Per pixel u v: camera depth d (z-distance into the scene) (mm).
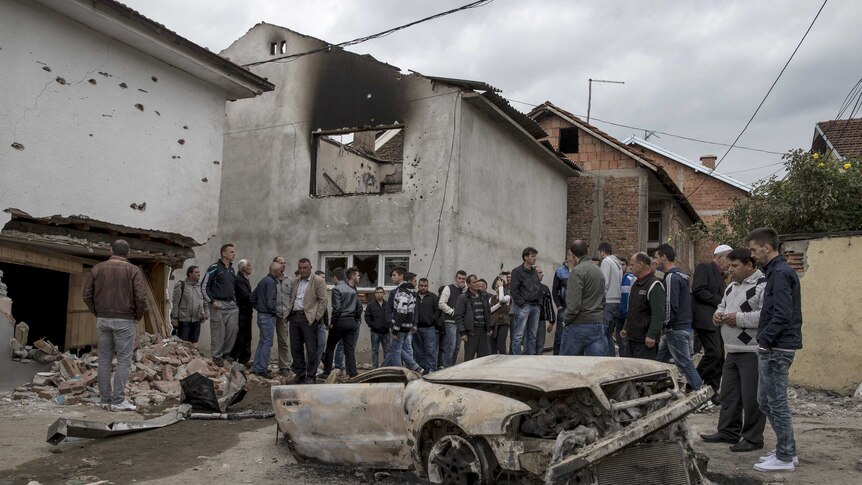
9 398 8672
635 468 4285
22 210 9227
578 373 4488
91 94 10227
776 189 13172
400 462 5258
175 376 10242
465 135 14789
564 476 3949
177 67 11750
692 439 4820
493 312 13023
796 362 10219
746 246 6328
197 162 12211
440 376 5102
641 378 4855
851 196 12039
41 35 9508
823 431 7160
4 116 9023
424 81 14812
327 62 15836
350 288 11289
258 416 8031
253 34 16672
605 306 10117
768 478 5352
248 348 12477
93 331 11797
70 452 6359
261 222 16109
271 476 5672
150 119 11234
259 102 16500
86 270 11664
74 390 8930
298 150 15914
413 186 14695
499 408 4324
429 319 12094
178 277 16703
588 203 21891
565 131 23156
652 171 21250
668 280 7770
